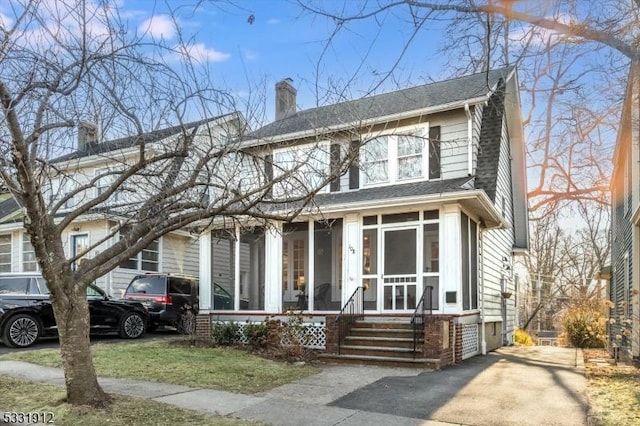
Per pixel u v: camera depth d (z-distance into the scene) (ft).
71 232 59.72
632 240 39.75
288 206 39.91
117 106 21.90
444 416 21.16
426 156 45.70
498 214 45.16
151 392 24.53
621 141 37.76
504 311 60.64
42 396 22.56
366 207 41.42
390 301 41.65
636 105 24.53
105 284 57.57
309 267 44.65
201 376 28.73
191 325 46.39
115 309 45.19
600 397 24.49
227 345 41.57
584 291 103.60
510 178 64.90
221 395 24.53
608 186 39.09
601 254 95.35
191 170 24.64
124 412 20.39
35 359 32.53
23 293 40.16
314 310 44.88
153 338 47.03
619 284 50.24
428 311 37.81
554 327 127.13
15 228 63.87
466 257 42.24
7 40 19.39
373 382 28.53
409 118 46.52
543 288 117.39
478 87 45.11
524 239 68.74
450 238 39.27
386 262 42.78
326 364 35.04
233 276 48.83
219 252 50.08
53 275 20.59
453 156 45.03
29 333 39.40
